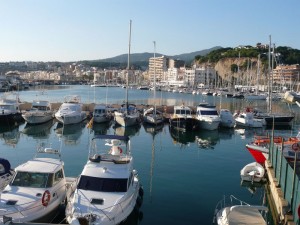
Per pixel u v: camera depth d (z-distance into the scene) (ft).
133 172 67.92
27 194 56.75
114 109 211.00
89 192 57.41
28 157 111.04
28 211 53.11
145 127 179.11
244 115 188.14
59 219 59.62
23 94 433.07
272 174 77.77
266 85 451.53
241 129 181.06
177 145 136.26
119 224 54.29
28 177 60.13
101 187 58.49
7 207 52.95
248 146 101.09
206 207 68.74
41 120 179.22
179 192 77.82
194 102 350.23
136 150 125.18
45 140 142.00
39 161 65.62
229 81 629.10
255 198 75.10
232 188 81.76
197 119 172.14
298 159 84.48
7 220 46.78
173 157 114.62
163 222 61.26
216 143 142.51
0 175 67.82
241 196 76.13
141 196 72.79
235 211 55.31
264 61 649.61
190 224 60.64
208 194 76.89
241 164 106.32
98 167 62.90
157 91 586.04
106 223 51.21
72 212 52.75
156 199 72.74
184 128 168.86
